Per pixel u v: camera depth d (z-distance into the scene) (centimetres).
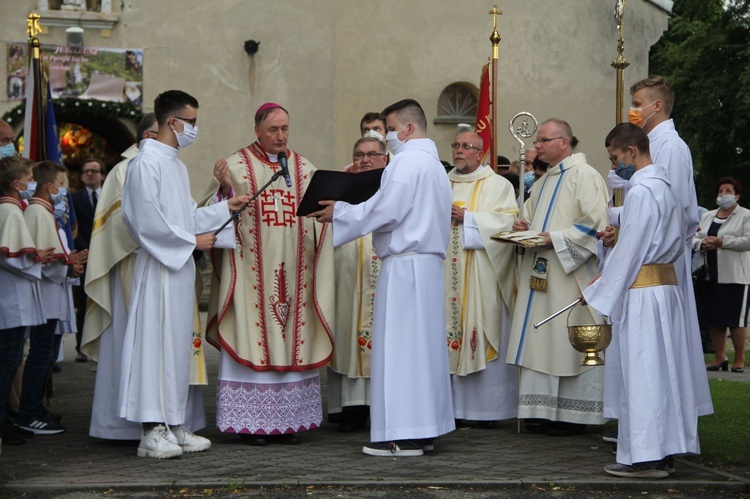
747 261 1354
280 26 1877
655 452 709
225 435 906
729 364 1443
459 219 958
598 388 906
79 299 1423
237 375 852
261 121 873
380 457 798
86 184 1406
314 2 1888
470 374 957
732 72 3089
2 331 850
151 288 805
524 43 2091
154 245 796
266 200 869
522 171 962
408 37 2045
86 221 1397
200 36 1848
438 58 2053
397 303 804
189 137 820
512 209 984
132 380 801
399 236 806
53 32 1781
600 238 854
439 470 750
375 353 809
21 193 944
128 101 1817
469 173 998
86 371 1328
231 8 1859
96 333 859
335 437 897
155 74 1831
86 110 1777
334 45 1895
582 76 2120
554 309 916
